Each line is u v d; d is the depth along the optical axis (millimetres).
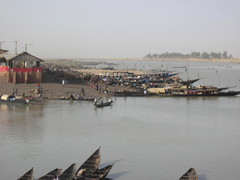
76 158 41562
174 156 43156
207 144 48688
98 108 75625
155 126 59438
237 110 76438
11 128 55188
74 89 96438
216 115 70500
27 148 45062
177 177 36625
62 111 70562
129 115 68688
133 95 97250
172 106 81125
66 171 34812
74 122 60781
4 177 35750
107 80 122938
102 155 43000
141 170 38406
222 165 40219
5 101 78375
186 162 41062
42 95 86125
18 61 102000
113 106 79188
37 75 99625
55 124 58750
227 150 45938
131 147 46531
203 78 181625
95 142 48562
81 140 49406
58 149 44875
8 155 42188
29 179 32375
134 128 57562
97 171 35281
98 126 58312
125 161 41094
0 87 91125
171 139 51062
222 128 58750
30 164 39438
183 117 67812
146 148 46156
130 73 178000
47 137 50438
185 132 55500
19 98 77688
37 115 65812
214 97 97188
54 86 97438
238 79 172625
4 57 103500
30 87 92500
